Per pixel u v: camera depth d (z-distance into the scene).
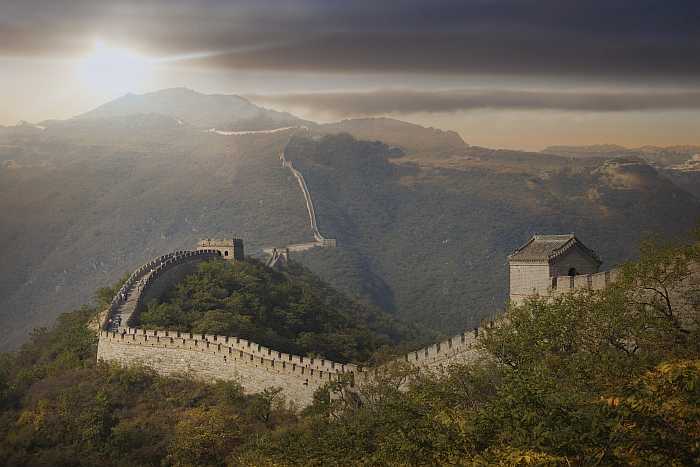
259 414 85.62
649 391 33.97
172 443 80.00
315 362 88.62
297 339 125.12
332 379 82.25
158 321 115.81
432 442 41.09
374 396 73.31
